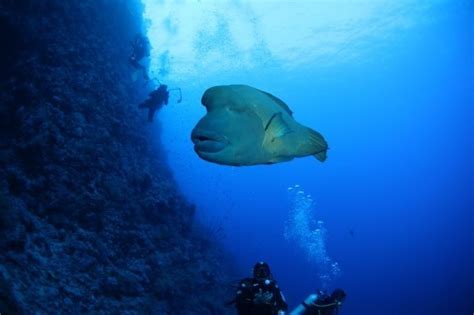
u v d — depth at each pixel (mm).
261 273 4180
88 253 8547
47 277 6871
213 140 754
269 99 866
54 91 11430
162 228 12312
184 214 15094
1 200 6898
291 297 37469
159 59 34844
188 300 11008
